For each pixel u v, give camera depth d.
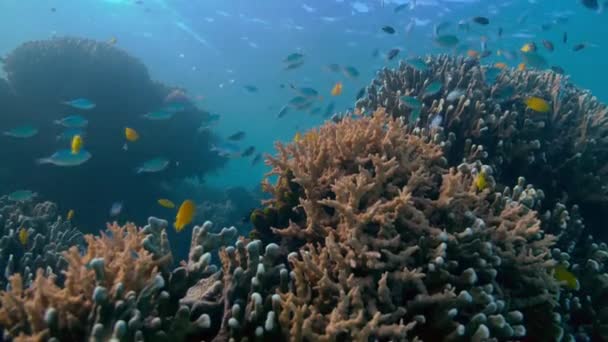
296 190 4.25
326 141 4.20
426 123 5.96
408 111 6.29
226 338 2.75
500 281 3.47
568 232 4.68
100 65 12.74
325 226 3.62
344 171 4.00
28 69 12.23
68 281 2.48
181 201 13.94
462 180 4.01
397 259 3.01
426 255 3.21
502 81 7.45
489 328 2.87
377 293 2.88
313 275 2.99
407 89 7.11
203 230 3.42
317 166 4.07
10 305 2.46
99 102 12.57
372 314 2.71
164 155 13.22
